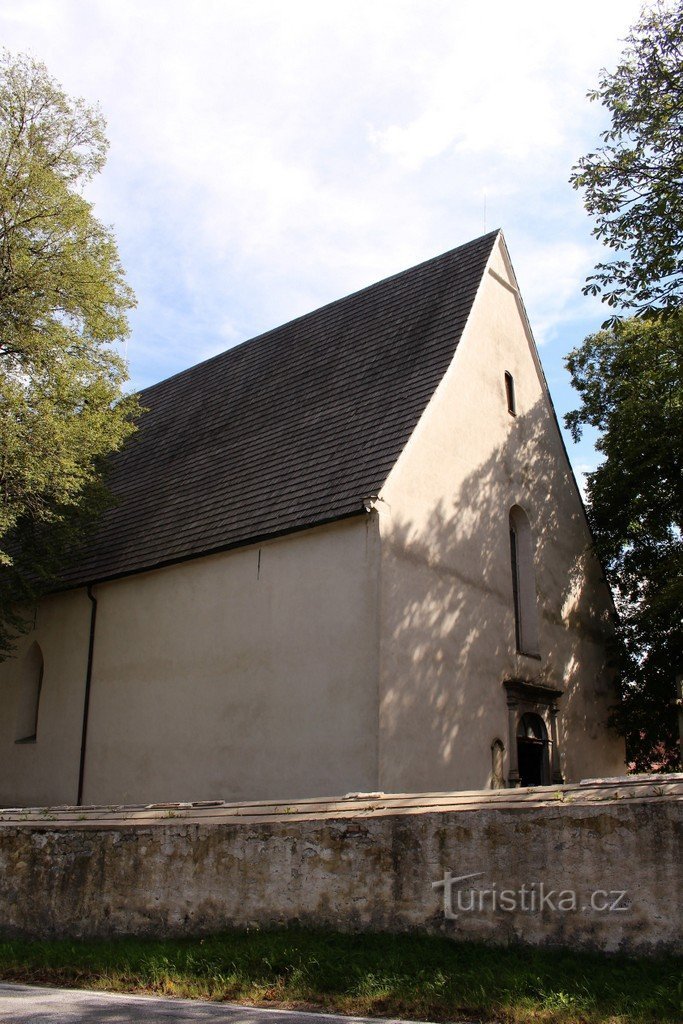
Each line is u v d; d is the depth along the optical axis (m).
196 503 19.28
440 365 17.31
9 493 17.08
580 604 20.97
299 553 15.83
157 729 17.52
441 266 20.45
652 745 21.58
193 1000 7.60
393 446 15.83
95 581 19.59
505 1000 6.74
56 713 20.03
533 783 17.89
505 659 17.45
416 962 7.73
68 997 7.77
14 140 17.50
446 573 16.14
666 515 21.09
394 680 14.26
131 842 10.40
